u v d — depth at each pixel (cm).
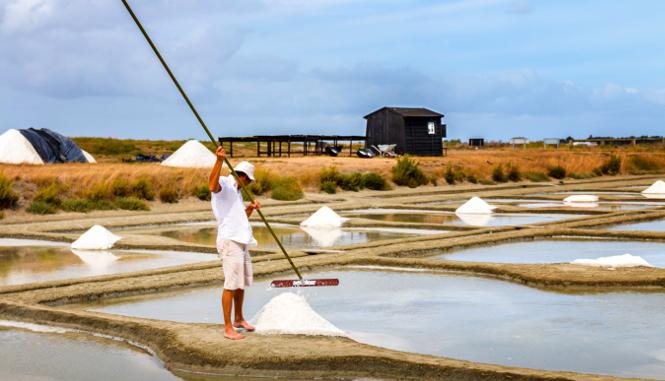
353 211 2652
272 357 727
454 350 808
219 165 796
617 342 841
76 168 3073
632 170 5619
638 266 1287
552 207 2758
